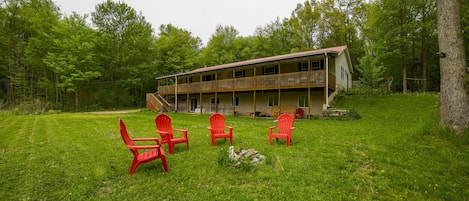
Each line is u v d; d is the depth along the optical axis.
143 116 16.28
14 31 23.81
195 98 23.45
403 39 18.48
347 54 18.94
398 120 10.09
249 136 7.70
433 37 19.27
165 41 33.75
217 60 36.31
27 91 24.64
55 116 16.23
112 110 25.36
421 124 7.28
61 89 25.20
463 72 5.81
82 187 3.45
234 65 16.94
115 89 28.98
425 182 3.48
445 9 6.01
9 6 22.70
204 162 4.60
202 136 7.73
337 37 28.75
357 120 10.95
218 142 6.71
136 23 29.75
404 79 19.66
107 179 3.78
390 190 3.27
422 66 21.53
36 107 21.73
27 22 23.84
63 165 4.49
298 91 16.31
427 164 4.23
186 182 3.61
